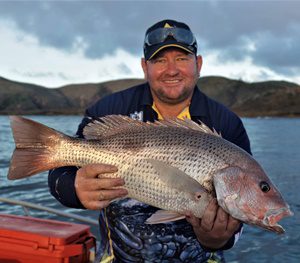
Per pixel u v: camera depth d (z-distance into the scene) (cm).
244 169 72
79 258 96
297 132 1377
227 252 187
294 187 349
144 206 85
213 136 76
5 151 617
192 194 71
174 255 86
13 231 94
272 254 185
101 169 72
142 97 93
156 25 88
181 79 87
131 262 87
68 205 77
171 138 76
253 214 71
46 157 79
